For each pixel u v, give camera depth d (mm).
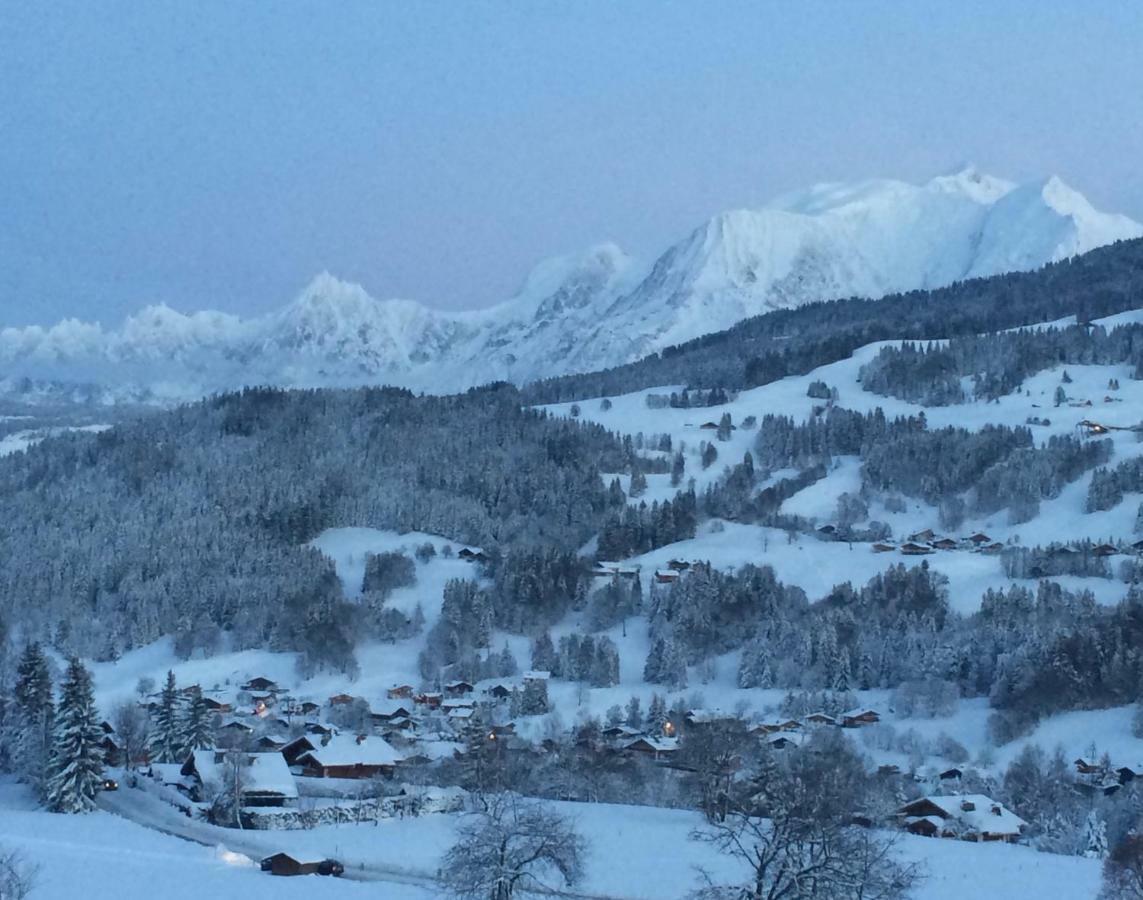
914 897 116625
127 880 122062
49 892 116375
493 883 101000
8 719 195250
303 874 128500
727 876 124125
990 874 129000
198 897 117000
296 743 181125
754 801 102875
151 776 181250
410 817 159000
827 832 84812
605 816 154250
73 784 163625
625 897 117750
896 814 159500
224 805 157750
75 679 168375
